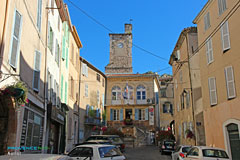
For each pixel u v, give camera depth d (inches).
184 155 514.0
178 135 1139.3
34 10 486.3
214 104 678.5
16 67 375.9
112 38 2015.3
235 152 580.1
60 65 757.9
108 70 1921.8
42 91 547.5
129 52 1969.7
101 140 647.8
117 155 370.6
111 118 1581.0
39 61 511.2
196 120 809.5
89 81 1312.7
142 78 1615.4
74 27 976.9
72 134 970.1
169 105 1822.1
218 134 653.9
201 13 775.7
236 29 574.2
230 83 593.9
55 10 701.3
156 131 1526.8
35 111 486.9
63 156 202.7
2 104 350.3
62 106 753.6
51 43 655.8
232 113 584.7
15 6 372.8
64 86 826.2
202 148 438.9
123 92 1609.3
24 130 419.8
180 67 1052.5
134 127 1525.6
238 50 564.4
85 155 363.6
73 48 1017.5
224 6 630.5
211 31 703.7
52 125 676.7
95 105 1368.1
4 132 356.2
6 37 338.0
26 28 434.9
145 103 1582.2
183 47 984.3
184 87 979.3
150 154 917.2
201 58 783.1
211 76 705.0
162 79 2146.9
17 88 324.5
